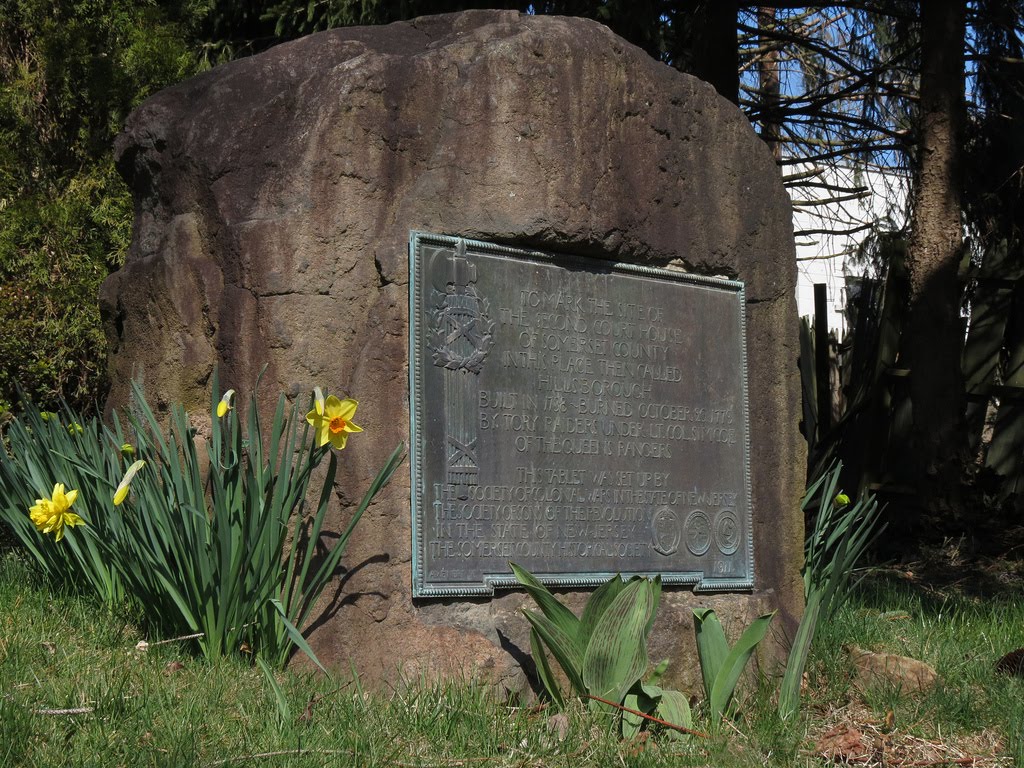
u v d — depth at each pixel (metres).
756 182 5.24
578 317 4.58
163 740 3.17
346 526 4.04
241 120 4.33
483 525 4.23
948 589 7.52
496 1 9.70
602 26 4.75
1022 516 9.34
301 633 4.01
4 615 4.20
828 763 3.88
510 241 4.42
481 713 3.72
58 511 4.05
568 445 4.48
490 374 4.31
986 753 4.05
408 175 4.32
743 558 5.00
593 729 3.77
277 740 3.28
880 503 9.43
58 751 3.02
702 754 3.75
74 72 8.56
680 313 4.91
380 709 3.67
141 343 4.46
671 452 4.81
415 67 4.36
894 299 9.67
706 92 5.07
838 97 11.70
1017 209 11.12
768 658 4.89
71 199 8.30
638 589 3.97
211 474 3.93
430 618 4.09
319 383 4.10
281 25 10.06
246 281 4.12
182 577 3.98
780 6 11.21
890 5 11.25
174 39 9.02
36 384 7.74
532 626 3.99
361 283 4.20
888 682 4.70
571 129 4.53
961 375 9.38
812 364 10.27
